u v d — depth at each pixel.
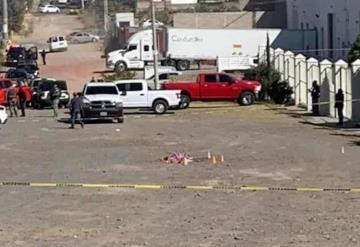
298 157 45.31
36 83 94.56
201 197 31.91
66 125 70.06
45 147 52.25
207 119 74.25
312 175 38.19
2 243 23.55
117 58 130.25
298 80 86.69
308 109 80.62
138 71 130.12
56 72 129.75
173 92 83.56
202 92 88.75
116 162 44.19
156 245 23.12
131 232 25.12
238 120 72.62
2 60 138.62
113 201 31.17
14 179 37.62
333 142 53.34
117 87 78.94
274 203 30.36
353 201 30.58
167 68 113.12
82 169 41.28
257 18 160.12
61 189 34.31
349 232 24.67
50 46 158.00
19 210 29.38
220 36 129.38
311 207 29.38
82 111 70.62
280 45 130.50
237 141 54.66
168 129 64.81
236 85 89.31
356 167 40.84
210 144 53.03
